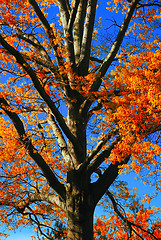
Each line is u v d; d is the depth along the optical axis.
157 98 5.80
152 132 6.56
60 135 8.70
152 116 6.15
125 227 10.62
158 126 6.42
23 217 10.48
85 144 8.01
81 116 7.83
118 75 7.21
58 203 7.87
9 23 7.90
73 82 7.13
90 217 7.28
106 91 6.48
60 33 7.70
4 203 9.12
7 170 9.75
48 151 9.92
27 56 8.25
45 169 7.45
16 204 9.12
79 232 7.00
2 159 9.28
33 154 7.22
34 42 8.38
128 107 6.18
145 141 6.27
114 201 10.04
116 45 7.67
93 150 6.71
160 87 5.95
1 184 9.20
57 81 7.12
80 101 8.09
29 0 6.96
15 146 8.61
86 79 7.16
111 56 7.64
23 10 8.09
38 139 9.66
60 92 8.32
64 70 6.98
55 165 9.98
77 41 9.32
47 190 10.20
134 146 6.24
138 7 9.02
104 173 7.77
